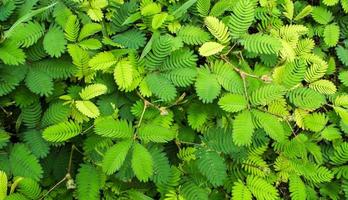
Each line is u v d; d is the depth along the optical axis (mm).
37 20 546
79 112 552
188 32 582
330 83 620
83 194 540
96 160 558
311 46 628
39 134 545
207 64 593
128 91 577
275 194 584
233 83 569
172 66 560
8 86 528
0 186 509
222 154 606
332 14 670
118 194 584
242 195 579
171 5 606
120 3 589
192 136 603
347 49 661
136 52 568
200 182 577
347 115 610
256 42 576
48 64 541
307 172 619
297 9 666
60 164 575
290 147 621
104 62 548
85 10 571
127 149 520
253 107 554
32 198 533
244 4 562
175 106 598
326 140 646
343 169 627
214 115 594
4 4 541
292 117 614
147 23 584
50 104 556
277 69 597
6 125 575
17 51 516
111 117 547
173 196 570
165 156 562
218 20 571
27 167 527
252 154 608
